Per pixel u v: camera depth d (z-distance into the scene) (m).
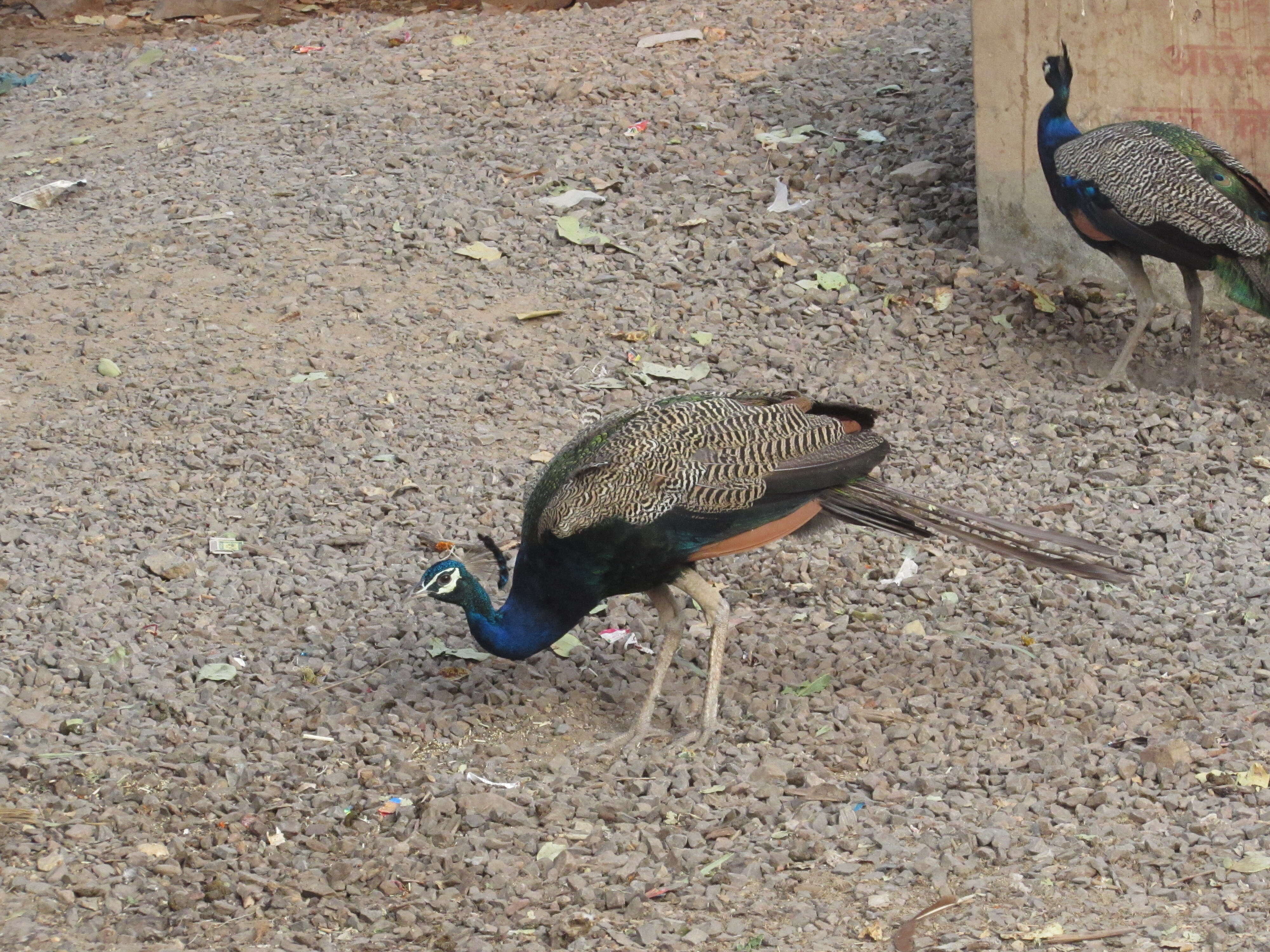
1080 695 5.96
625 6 14.73
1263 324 9.45
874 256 9.95
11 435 8.11
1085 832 5.12
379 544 7.20
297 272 9.84
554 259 10.00
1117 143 8.45
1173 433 8.21
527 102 12.15
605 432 5.85
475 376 8.77
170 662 6.24
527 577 5.78
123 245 10.26
